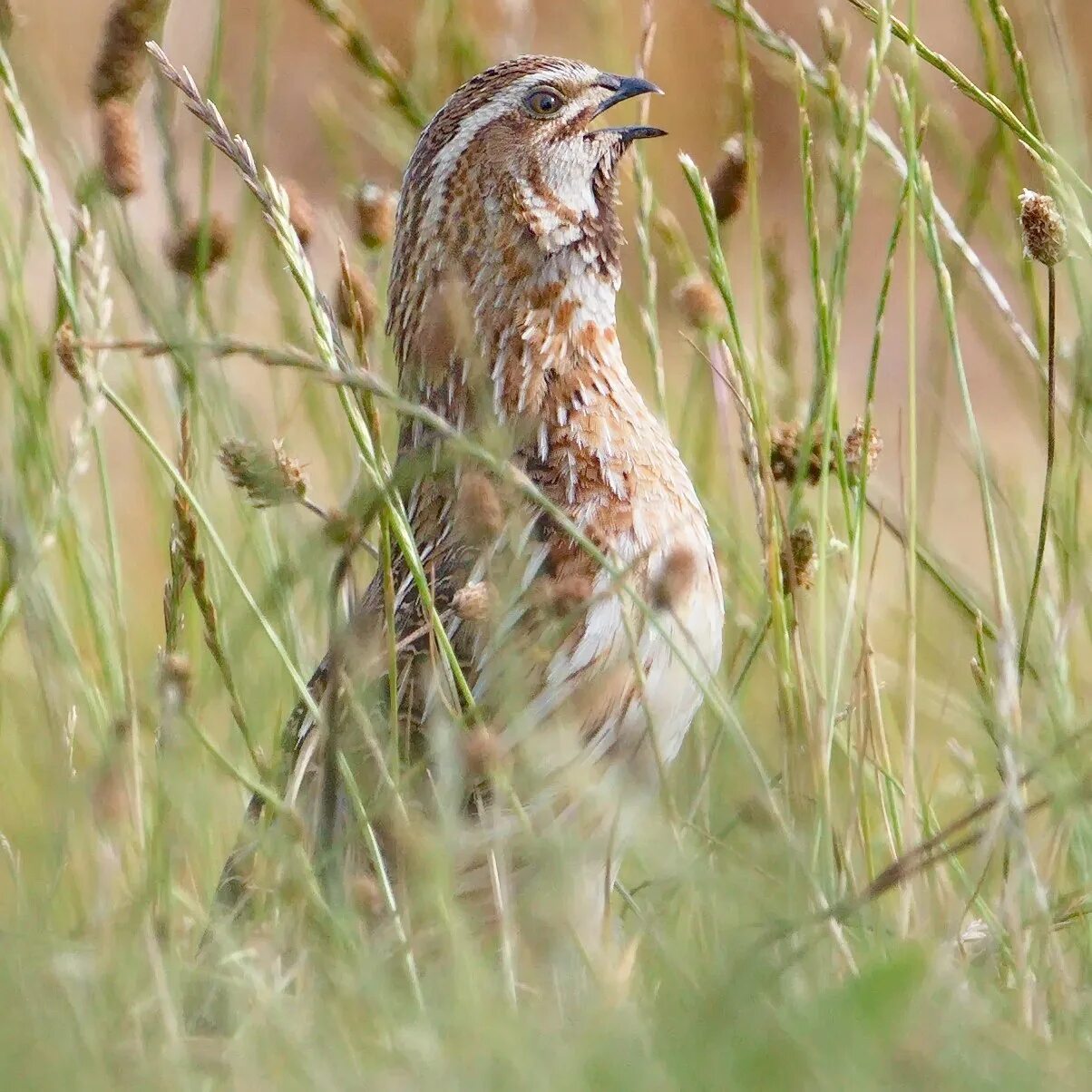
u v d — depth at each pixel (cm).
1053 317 902
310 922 811
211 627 871
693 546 938
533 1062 657
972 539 1642
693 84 2255
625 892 907
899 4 1817
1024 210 893
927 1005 699
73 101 1802
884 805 914
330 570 999
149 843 872
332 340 914
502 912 831
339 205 1282
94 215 1093
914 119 1009
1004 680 850
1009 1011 762
